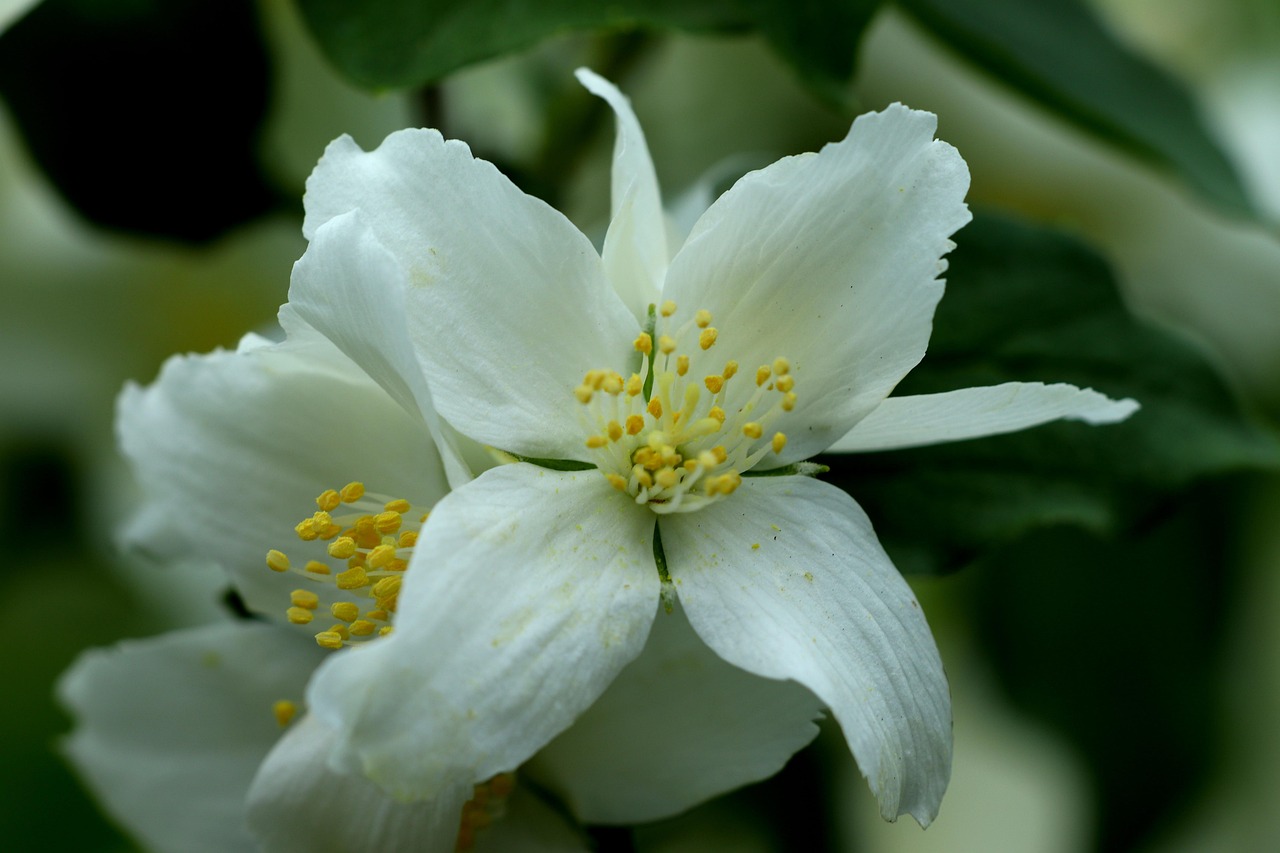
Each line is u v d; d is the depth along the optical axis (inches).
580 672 7.2
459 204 7.4
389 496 7.7
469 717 7.0
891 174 7.4
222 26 9.1
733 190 7.4
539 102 9.6
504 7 8.3
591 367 7.6
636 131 7.5
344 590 7.8
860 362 7.5
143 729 8.2
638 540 7.5
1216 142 9.9
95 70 9.1
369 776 7.0
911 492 8.3
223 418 7.8
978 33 9.4
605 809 7.8
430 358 7.3
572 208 9.6
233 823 8.2
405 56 8.3
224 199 9.4
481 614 7.1
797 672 7.2
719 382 7.5
